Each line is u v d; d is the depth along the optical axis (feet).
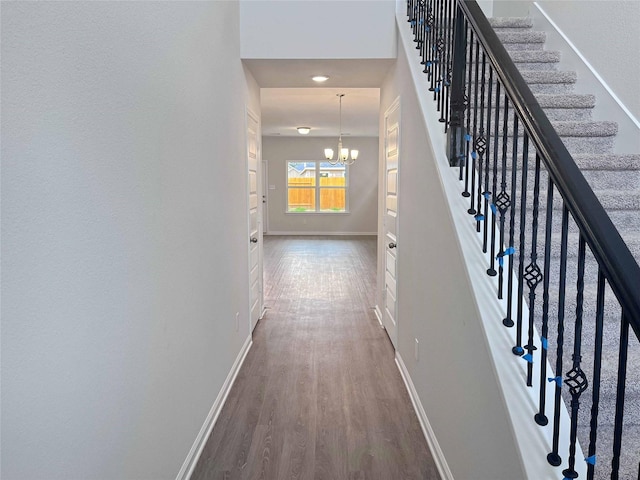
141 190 4.88
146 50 4.97
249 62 10.85
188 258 6.53
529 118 4.22
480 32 5.62
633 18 8.54
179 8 6.05
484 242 5.43
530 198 7.17
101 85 4.01
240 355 10.72
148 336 5.10
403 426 8.13
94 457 3.93
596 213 3.27
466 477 5.53
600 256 3.07
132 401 4.69
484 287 5.11
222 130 8.59
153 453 5.27
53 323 3.34
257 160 13.46
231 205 9.46
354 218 37.55
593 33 9.76
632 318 2.72
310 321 14.30
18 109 2.97
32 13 3.10
